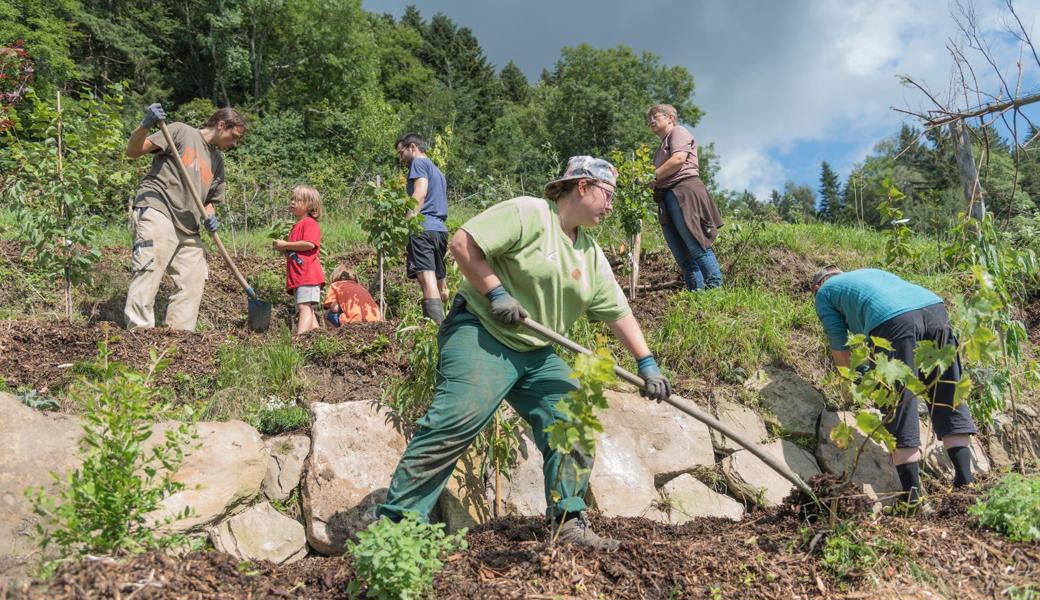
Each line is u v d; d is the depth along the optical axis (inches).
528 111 1818.4
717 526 138.0
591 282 123.0
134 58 1080.8
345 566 111.9
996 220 199.3
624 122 1520.7
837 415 181.8
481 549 120.2
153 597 91.7
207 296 257.8
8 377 164.1
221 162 222.4
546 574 110.3
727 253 274.5
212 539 135.1
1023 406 193.6
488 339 118.2
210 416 163.0
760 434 178.4
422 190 225.5
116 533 100.9
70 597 88.4
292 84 1336.1
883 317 151.1
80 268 206.2
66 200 201.3
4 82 309.4
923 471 174.4
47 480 122.8
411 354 169.6
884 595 111.0
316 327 225.6
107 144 214.1
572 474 120.3
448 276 189.2
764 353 196.4
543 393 123.3
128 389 107.3
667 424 171.8
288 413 159.0
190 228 209.9
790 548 121.4
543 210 118.7
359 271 298.5
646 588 110.2
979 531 128.6
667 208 239.6
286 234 239.8
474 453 155.3
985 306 120.0
